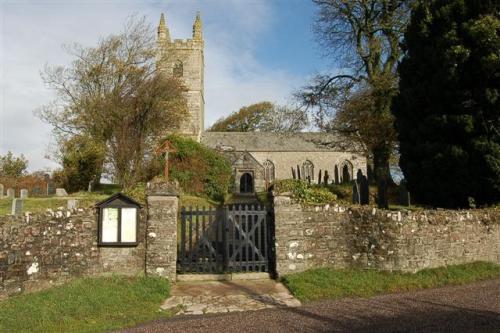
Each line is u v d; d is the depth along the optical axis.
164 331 6.36
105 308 7.52
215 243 10.52
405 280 9.37
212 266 10.34
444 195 13.08
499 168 11.97
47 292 8.21
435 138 13.09
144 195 10.45
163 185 9.90
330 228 10.31
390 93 21.03
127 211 9.74
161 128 26.03
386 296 8.24
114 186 29.86
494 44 11.68
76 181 28.28
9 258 7.86
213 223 10.65
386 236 10.07
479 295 7.95
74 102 28.39
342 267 10.16
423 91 13.33
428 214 10.62
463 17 12.72
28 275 8.22
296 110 27.03
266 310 7.51
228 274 10.11
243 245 10.44
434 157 12.81
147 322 6.98
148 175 23.78
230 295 8.64
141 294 8.43
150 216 9.79
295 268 10.00
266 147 51.97
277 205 10.20
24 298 7.79
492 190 12.29
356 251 10.19
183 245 10.34
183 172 24.59
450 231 10.77
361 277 9.50
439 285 9.18
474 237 11.18
